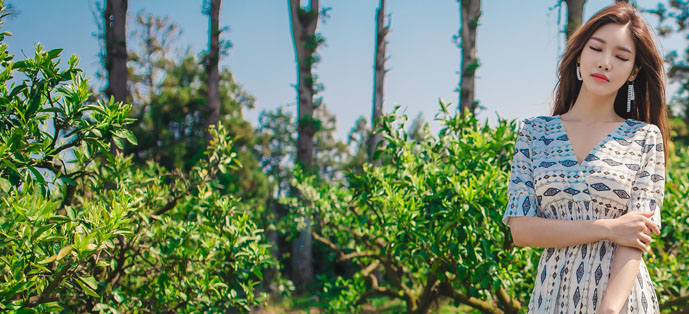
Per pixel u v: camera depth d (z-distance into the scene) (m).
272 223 7.93
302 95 13.91
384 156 4.45
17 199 2.35
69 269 2.51
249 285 3.96
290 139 28.31
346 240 6.73
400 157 4.29
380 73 13.19
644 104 1.75
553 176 1.55
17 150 2.37
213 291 3.70
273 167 23.56
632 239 1.39
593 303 1.43
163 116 19.05
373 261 6.70
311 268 15.70
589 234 1.42
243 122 21.06
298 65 14.02
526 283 3.85
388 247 4.20
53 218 2.45
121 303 3.29
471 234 3.40
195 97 19.27
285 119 28.31
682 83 16.59
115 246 3.38
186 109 19.17
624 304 1.43
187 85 21.05
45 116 2.52
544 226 1.49
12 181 2.52
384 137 4.30
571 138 1.60
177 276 3.68
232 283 3.91
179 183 4.07
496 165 3.77
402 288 5.55
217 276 3.84
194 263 3.70
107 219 2.56
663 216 4.30
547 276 1.55
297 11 13.88
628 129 1.58
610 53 1.58
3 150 2.26
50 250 2.60
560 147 1.59
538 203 1.59
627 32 1.59
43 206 2.33
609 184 1.49
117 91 9.12
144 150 18.58
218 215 4.11
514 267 3.72
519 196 1.57
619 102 1.78
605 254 1.46
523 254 3.73
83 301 3.14
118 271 3.44
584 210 1.51
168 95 19.11
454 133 4.54
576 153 1.58
